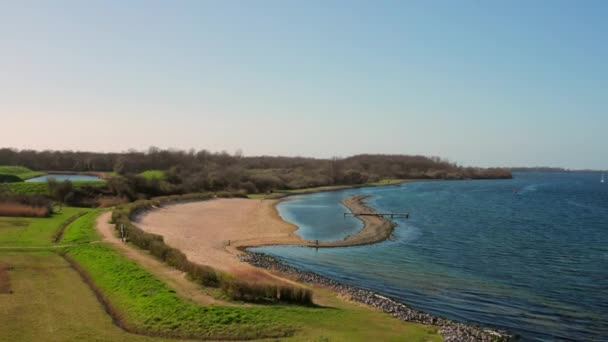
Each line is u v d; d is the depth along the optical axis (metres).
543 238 56.66
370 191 142.25
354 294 30.47
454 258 43.91
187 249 43.81
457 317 26.89
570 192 151.38
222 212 76.62
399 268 39.59
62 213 63.19
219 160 171.50
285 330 21.03
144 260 33.66
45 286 27.34
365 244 51.25
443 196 122.62
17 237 42.47
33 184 81.62
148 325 21.38
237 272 34.16
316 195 125.44
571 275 37.44
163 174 112.69
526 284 34.47
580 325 25.75
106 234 44.78
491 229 63.94
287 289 26.20
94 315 22.77
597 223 71.62
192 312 22.25
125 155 156.00
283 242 51.50
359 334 21.22
